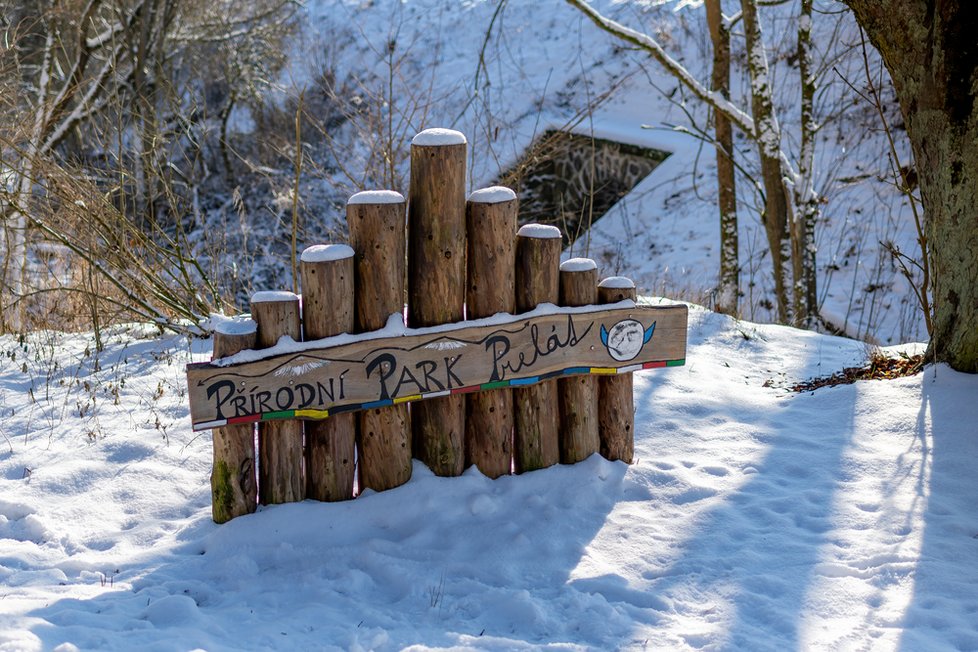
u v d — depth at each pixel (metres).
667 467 5.25
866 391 5.95
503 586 4.12
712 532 4.56
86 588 4.05
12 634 3.35
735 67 17.70
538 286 4.97
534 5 21.58
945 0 5.32
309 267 4.52
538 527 4.59
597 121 18.08
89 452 5.39
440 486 4.82
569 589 4.06
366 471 4.82
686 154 17.22
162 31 17.55
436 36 21.91
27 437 5.65
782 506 4.81
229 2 21.33
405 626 3.77
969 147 5.46
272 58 21.06
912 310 12.73
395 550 4.39
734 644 3.63
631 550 4.44
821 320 12.69
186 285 8.39
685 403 6.08
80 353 7.22
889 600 3.96
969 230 5.59
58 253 8.77
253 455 4.62
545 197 17.77
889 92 15.84
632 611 3.90
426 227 4.74
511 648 3.55
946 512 4.66
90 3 15.17
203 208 18.12
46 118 10.06
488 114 11.69
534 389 5.04
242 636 3.62
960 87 5.42
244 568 4.23
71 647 3.30
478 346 4.82
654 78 18.38
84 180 8.12
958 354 5.81
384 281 4.67
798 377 6.73
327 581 4.12
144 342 7.50
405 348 4.68
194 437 5.64
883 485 4.98
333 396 4.58
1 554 4.32
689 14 18.98
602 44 19.59
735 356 7.19
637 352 5.15
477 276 4.89
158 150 9.76
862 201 14.97
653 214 16.75
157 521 4.76
